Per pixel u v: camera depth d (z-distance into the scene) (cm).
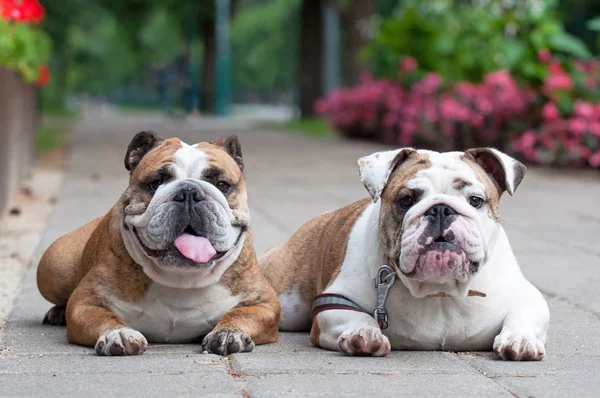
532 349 571
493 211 574
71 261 690
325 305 615
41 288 708
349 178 1811
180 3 5694
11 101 1416
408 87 2562
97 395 483
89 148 2511
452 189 562
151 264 599
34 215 1288
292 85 8594
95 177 1752
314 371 543
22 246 1033
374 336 578
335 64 4344
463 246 536
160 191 577
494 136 2142
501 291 597
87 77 10469
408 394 492
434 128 2259
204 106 5706
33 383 509
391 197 576
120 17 5928
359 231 635
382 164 589
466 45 2377
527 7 2325
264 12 9094
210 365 557
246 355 587
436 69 2442
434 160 585
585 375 543
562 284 876
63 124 3981
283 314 706
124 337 578
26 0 1605
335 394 489
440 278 545
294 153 2405
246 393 493
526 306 600
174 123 4191
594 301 800
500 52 2253
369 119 2750
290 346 624
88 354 588
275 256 736
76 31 8969
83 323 604
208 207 570
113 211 636
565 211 1399
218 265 604
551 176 1891
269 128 3647
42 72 2128
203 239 570
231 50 9100
